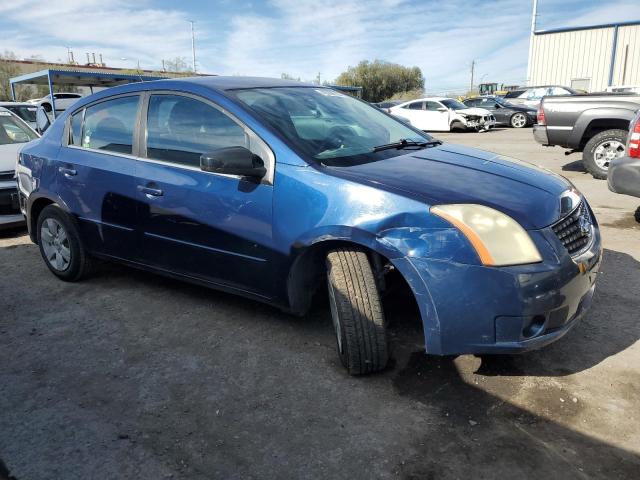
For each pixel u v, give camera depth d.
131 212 3.79
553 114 8.71
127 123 3.87
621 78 32.69
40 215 4.50
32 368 3.16
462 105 20.62
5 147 6.49
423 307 2.61
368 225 2.69
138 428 2.58
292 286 3.13
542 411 2.60
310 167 2.97
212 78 3.82
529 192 2.82
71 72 15.92
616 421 2.51
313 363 3.11
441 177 2.88
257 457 2.36
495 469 2.24
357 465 2.29
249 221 3.17
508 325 2.53
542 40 35.00
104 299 4.11
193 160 3.46
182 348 3.33
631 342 3.21
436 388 2.81
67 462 2.36
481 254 2.49
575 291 2.65
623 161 5.32
